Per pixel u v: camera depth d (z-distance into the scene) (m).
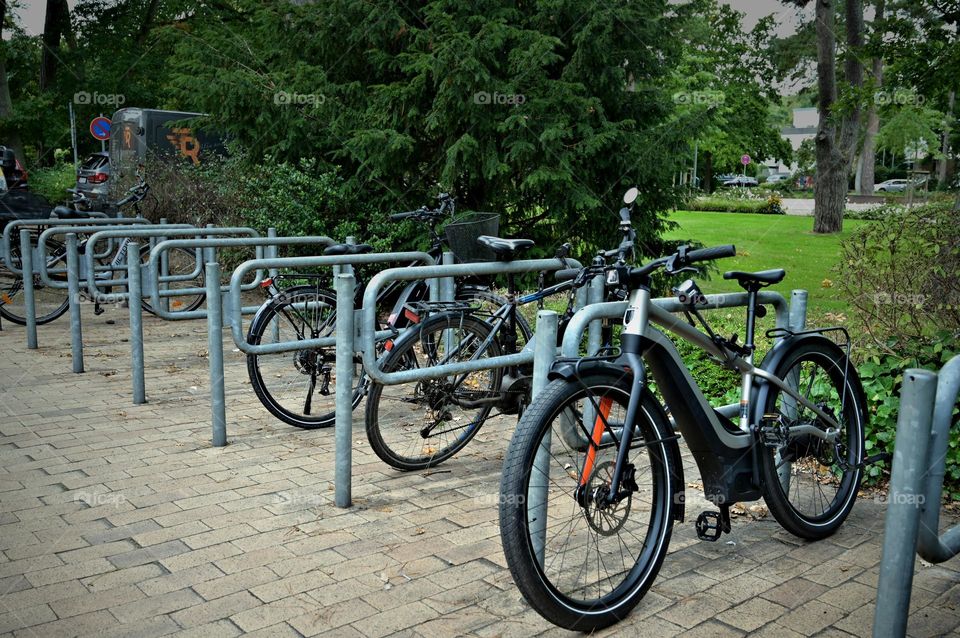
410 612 2.68
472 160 8.26
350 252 4.80
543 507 2.56
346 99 8.99
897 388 4.02
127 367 6.36
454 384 4.06
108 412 5.11
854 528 3.42
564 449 2.68
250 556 3.09
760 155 45.00
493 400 4.16
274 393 5.44
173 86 9.57
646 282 2.74
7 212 10.96
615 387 2.63
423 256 4.80
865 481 3.90
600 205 8.34
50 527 3.36
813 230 20.00
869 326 4.27
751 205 30.95
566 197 8.33
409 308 4.23
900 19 9.20
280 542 3.22
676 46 8.77
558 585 2.79
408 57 8.44
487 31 8.00
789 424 3.19
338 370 3.56
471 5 8.38
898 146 27.89
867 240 4.36
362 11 8.62
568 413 2.64
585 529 3.25
